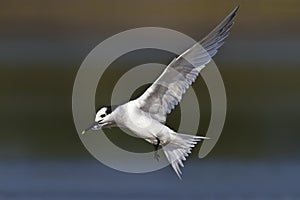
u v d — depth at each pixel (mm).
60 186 19656
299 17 33375
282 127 24125
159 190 19688
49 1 33812
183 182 19875
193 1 32906
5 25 33531
